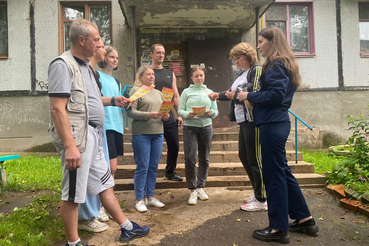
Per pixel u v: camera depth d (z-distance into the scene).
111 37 8.26
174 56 8.23
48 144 8.15
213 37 8.30
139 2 6.52
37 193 4.21
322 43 8.63
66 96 2.04
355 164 4.28
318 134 7.95
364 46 8.84
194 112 3.58
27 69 8.16
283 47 2.67
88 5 8.30
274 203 2.58
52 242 2.60
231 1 6.58
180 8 6.88
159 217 3.27
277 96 2.49
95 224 2.88
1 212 3.35
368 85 8.72
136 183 3.51
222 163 5.22
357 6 8.71
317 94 8.58
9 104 8.14
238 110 3.41
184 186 4.47
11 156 4.42
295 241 2.63
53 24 8.16
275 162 2.59
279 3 8.61
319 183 4.48
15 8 8.15
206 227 2.96
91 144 2.29
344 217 3.20
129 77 8.18
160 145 3.65
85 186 2.20
